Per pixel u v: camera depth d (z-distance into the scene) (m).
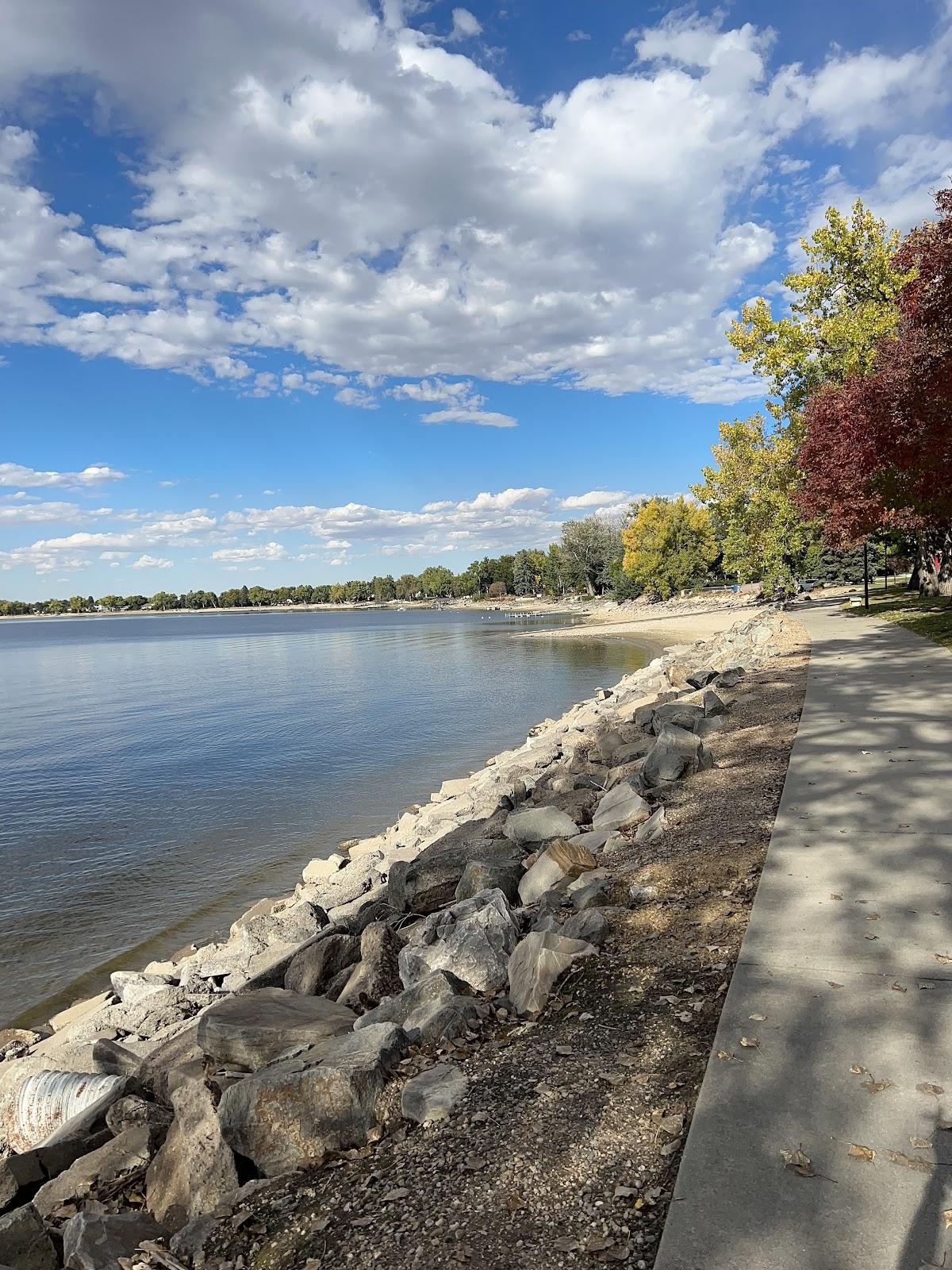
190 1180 3.64
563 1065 3.66
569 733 17.98
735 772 8.10
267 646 88.25
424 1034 4.22
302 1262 2.85
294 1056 4.31
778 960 4.15
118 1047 6.26
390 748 24.27
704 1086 3.18
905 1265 2.28
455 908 5.93
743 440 45.12
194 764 23.25
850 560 69.94
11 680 54.22
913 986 3.78
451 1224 2.81
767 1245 2.39
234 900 12.62
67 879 13.84
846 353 28.81
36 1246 3.56
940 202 15.37
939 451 16.36
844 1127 2.88
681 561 90.19
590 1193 2.82
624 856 6.56
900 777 7.17
